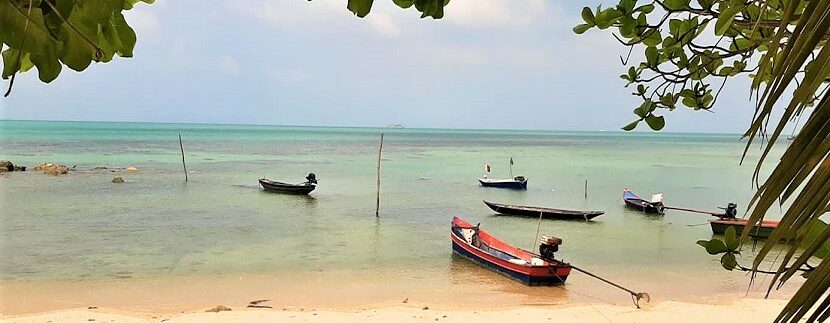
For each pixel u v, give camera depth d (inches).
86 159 2401.6
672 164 2950.3
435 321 546.0
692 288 700.7
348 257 847.7
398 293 666.8
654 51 95.3
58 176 1768.0
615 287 706.8
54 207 1221.1
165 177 1820.9
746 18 76.6
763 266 730.2
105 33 44.7
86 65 39.8
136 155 2694.4
